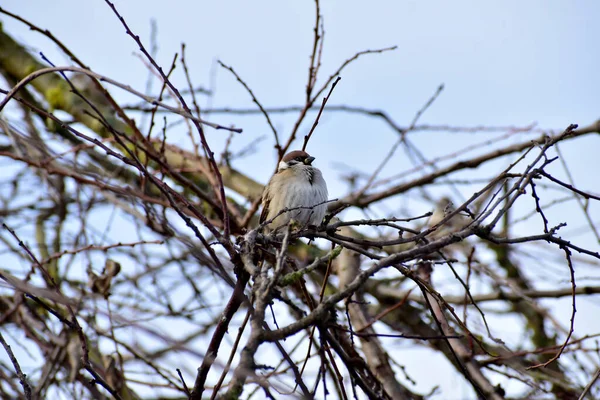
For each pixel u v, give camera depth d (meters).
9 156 11.11
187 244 8.41
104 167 13.79
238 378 5.42
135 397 10.30
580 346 10.95
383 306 13.38
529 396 12.09
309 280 13.09
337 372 7.98
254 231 7.55
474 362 11.44
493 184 7.57
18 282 6.93
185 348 5.70
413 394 11.77
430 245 6.83
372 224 7.92
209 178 11.77
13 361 7.34
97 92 14.10
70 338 10.13
